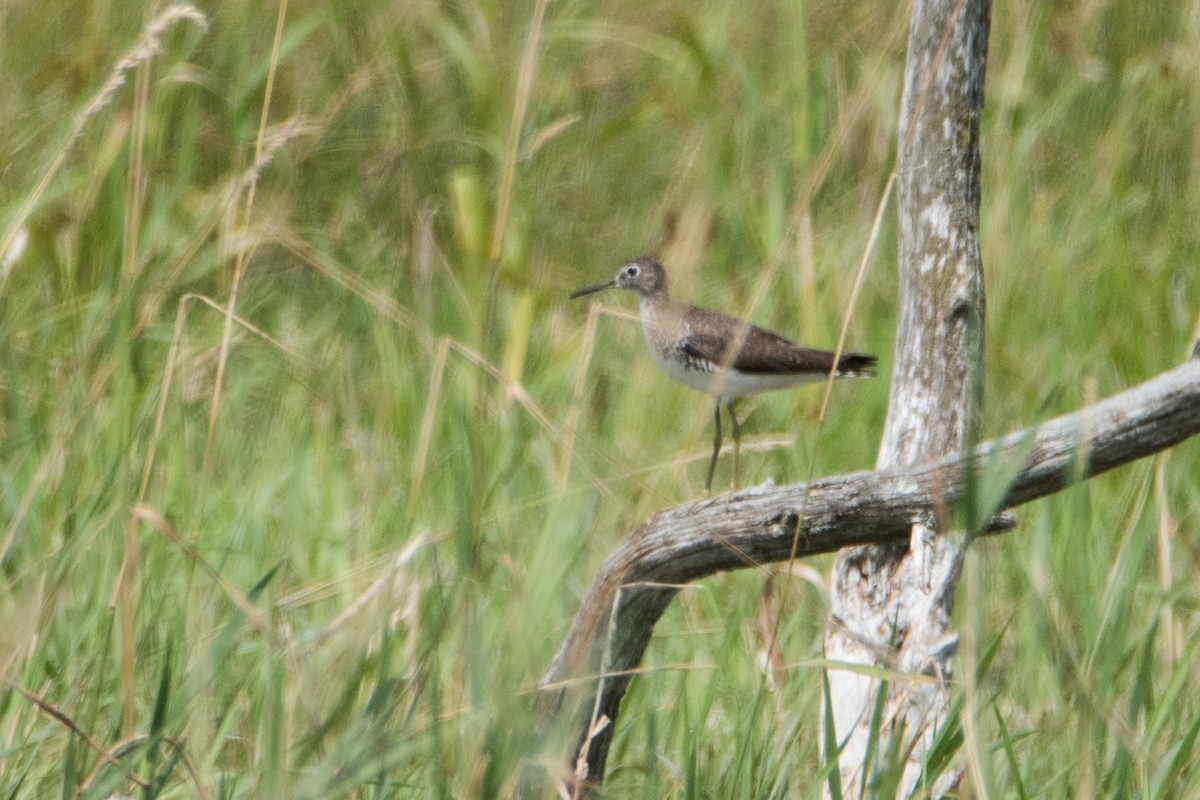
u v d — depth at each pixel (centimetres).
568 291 1549
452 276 1192
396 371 1253
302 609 973
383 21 1593
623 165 1695
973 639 599
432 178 1590
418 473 747
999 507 639
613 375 1387
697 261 1503
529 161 1540
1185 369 613
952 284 717
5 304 1212
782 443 1028
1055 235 1533
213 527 1049
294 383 1322
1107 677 668
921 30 721
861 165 1580
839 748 652
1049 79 1744
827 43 1645
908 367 728
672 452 1238
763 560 673
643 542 682
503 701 588
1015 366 1316
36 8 1527
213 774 711
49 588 753
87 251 1333
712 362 1124
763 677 732
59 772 719
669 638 995
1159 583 968
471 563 650
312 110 1570
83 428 936
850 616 723
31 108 1462
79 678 757
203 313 1387
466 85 1652
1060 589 826
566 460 728
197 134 1483
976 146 723
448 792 643
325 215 1543
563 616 841
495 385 1084
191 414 1176
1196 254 1520
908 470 652
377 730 624
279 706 603
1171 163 1683
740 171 1566
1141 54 1730
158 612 792
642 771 783
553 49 1681
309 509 1134
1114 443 616
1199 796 711
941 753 657
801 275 1344
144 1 1445
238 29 1582
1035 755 789
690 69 1631
